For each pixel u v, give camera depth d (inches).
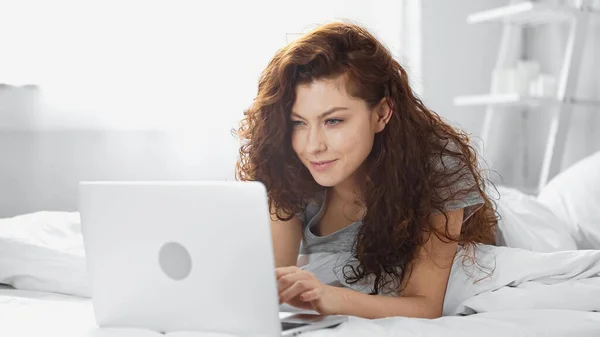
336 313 42.1
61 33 87.0
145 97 91.6
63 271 54.4
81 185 38.1
